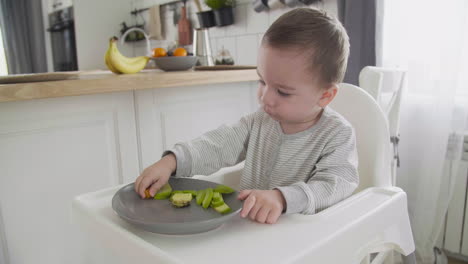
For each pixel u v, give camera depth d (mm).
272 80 585
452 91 1325
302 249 441
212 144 764
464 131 1362
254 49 2047
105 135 1197
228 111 1520
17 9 2963
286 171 727
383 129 784
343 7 1497
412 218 1541
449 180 1402
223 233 487
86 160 1164
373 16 1391
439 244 1479
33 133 1048
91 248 1072
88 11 2896
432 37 1380
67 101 1100
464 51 1336
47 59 3117
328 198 589
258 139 792
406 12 1416
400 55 1453
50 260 1130
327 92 623
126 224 523
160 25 2641
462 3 1268
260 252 436
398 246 637
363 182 798
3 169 1010
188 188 653
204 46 1856
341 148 665
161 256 424
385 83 1061
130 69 1322
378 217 558
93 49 2963
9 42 2990
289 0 1714
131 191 620
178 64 1464
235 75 1346
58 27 2957
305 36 567
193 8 2385
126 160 1253
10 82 972
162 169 659
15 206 1042
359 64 1438
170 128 1355
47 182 1092
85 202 602
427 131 1441
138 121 1262
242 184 789
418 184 1492
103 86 1045
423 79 1433
